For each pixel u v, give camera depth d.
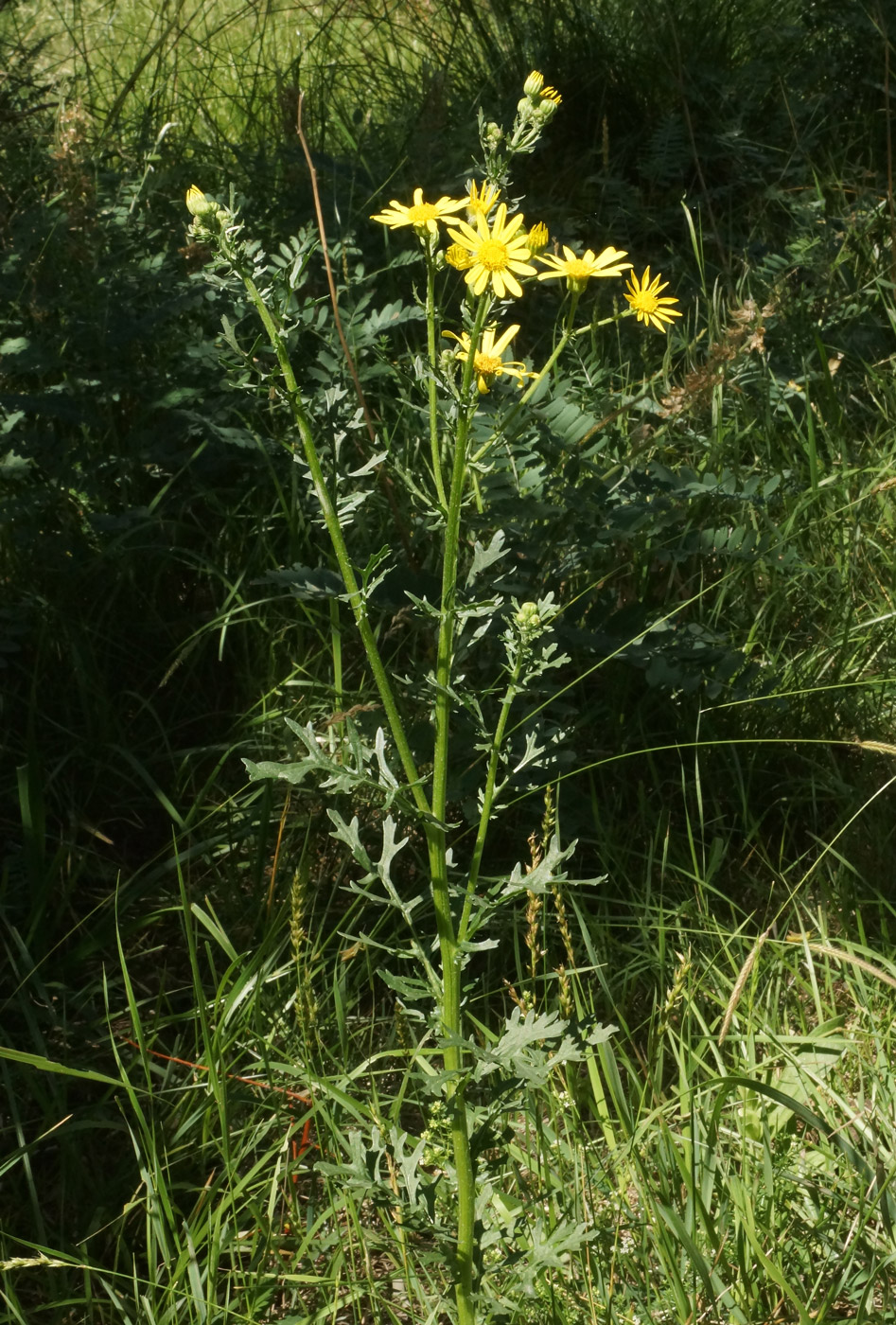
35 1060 1.62
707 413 3.30
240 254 1.24
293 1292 1.70
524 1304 1.60
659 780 2.55
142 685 2.72
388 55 5.35
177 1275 1.61
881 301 3.83
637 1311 1.62
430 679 1.32
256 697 2.65
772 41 4.90
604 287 3.85
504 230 1.28
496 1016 2.12
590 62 4.63
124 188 3.46
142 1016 2.15
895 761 2.52
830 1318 1.64
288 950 2.17
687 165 4.39
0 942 2.21
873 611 2.85
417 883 2.33
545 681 2.48
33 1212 1.78
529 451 2.55
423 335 3.59
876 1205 1.67
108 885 2.38
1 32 4.53
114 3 5.49
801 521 3.06
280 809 2.44
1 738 2.54
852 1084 1.99
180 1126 1.89
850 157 4.52
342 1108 1.81
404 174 3.81
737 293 3.75
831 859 2.39
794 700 2.59
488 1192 1.53
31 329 3.08
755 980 2.00
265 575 2.76
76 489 2.79
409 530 2.78
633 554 2.77
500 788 1.35
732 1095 1.91
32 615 2.68
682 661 2.45
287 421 3.12
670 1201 1.72
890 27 4.58
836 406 3.41
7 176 3.70
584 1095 1.94
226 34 5.69
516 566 2.47
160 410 3.01
